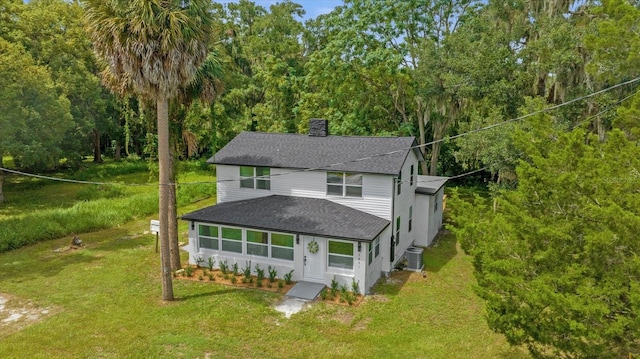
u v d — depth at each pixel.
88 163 47.75
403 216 19.06
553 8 22.78
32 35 36.56
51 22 37.16
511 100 23.14
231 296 15.02
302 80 37.12
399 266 18.05
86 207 25.05
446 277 17.11
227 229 17.27
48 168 41.44
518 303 8.73
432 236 22.05
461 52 25.05
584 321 7.43
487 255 9.28
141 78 12.93
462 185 37.81
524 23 24.70
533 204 9.17
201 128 39.59
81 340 12.13
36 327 12.80
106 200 27.12
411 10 28.17
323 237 15.48
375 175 17.06
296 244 16.14
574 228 8.30
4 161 46.34
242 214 17.27
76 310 13.94
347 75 28.92
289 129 37.59
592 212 7.80
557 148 9.35
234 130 40.88
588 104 19.94
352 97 30.05
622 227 7.21
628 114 10.02
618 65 12.59
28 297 14.87
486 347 11.98
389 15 27.86
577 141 8.51
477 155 21.12
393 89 28.95
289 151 19.31
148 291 15.41
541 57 21.70
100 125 44.28
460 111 27.17
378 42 28.50
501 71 23.31
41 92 29.83
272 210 17.36
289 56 44.31
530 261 8.73
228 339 12.29
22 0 37.06
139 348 11.77
